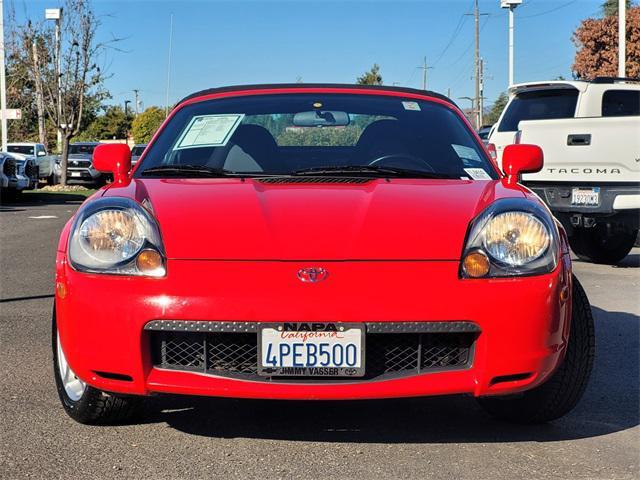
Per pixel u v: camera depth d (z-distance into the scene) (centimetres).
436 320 281
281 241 291
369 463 301
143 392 290
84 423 343
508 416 346
